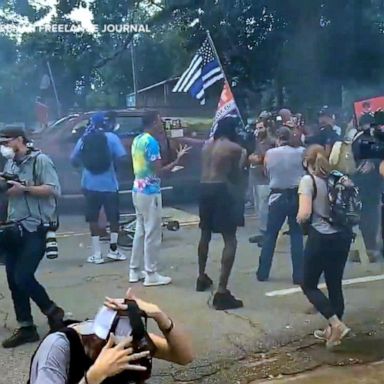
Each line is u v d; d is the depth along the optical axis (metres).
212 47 6.79
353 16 13.44
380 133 5.93
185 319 4.51
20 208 3.99
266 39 14.20
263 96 15.26
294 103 14.20
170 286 5.34
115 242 6.31
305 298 4.95
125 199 9.12
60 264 6.21
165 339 2.03
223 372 3.71
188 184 9.95
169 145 9.52
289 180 5.26
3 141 4.01
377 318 4.54
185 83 6.92
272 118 7.03
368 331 4.30
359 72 13.85
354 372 3.69
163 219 8.49
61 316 4.07
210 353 3.95
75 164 6.27
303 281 4.15
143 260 6.00
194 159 9.93
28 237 3.99
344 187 4.02
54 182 4.04
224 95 6.52
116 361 1.74
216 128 4.84
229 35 14.23
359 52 13.70
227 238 4.76
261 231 6.71
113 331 1.79
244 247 6.82
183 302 4.89
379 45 13.66
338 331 4.01
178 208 9.87
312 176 4.07
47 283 5.50
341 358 3.88
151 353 1.88
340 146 6.00
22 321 4.12
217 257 6.37
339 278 4.12
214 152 4.78
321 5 13.41
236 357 3.90
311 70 13.98
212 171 4.79
